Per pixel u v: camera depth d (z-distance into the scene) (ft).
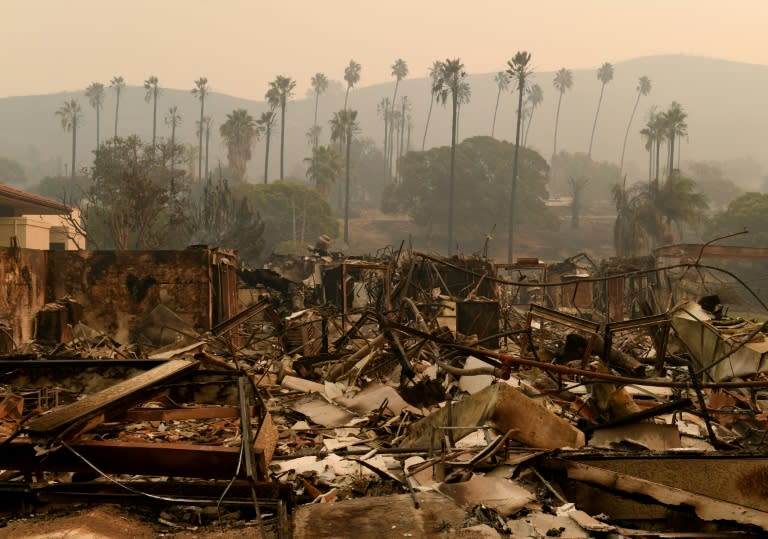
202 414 19.51
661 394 35.40
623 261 125.90
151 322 52.95
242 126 374.02
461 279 84.53
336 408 32.40
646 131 375.25
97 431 25.39
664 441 23.25
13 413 28.53
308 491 19.65
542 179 400.47
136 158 205.87
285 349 50.31
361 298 93.91
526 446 21.75
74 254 66.59
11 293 59.72
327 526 14.70
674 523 16.37
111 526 14.88
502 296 90.74
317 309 60.44
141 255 66.74
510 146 396.57
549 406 30.27
